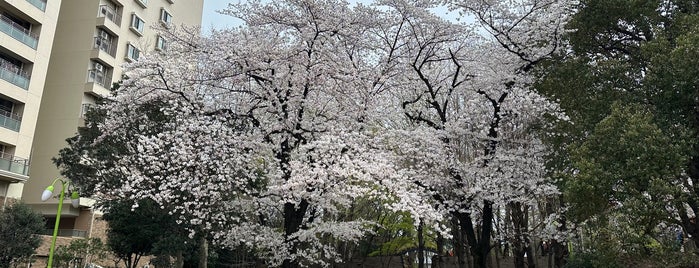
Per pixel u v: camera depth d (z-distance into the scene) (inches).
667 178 317.7
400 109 544.4
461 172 437.4
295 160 379.6
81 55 992.9
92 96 998.4
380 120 509.0
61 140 949.8
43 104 976.9
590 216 383.2
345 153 365.7
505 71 464.4
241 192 436.8
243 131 430.6
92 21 1010.7
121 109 449.4
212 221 417.4
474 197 436.8
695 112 366.3
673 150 314.7
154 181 388.5
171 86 422.9
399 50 486.9
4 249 577.0
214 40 419.5
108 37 1039.6
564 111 428.8
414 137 434.3
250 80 446.3
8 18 814.5
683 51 333.4
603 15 418.0
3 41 781.9
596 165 333.7
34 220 627.8
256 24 436.5
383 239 805.2
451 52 463.2
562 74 431.2
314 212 449.4
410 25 474.0
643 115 350.9
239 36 419.5
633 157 322.7
